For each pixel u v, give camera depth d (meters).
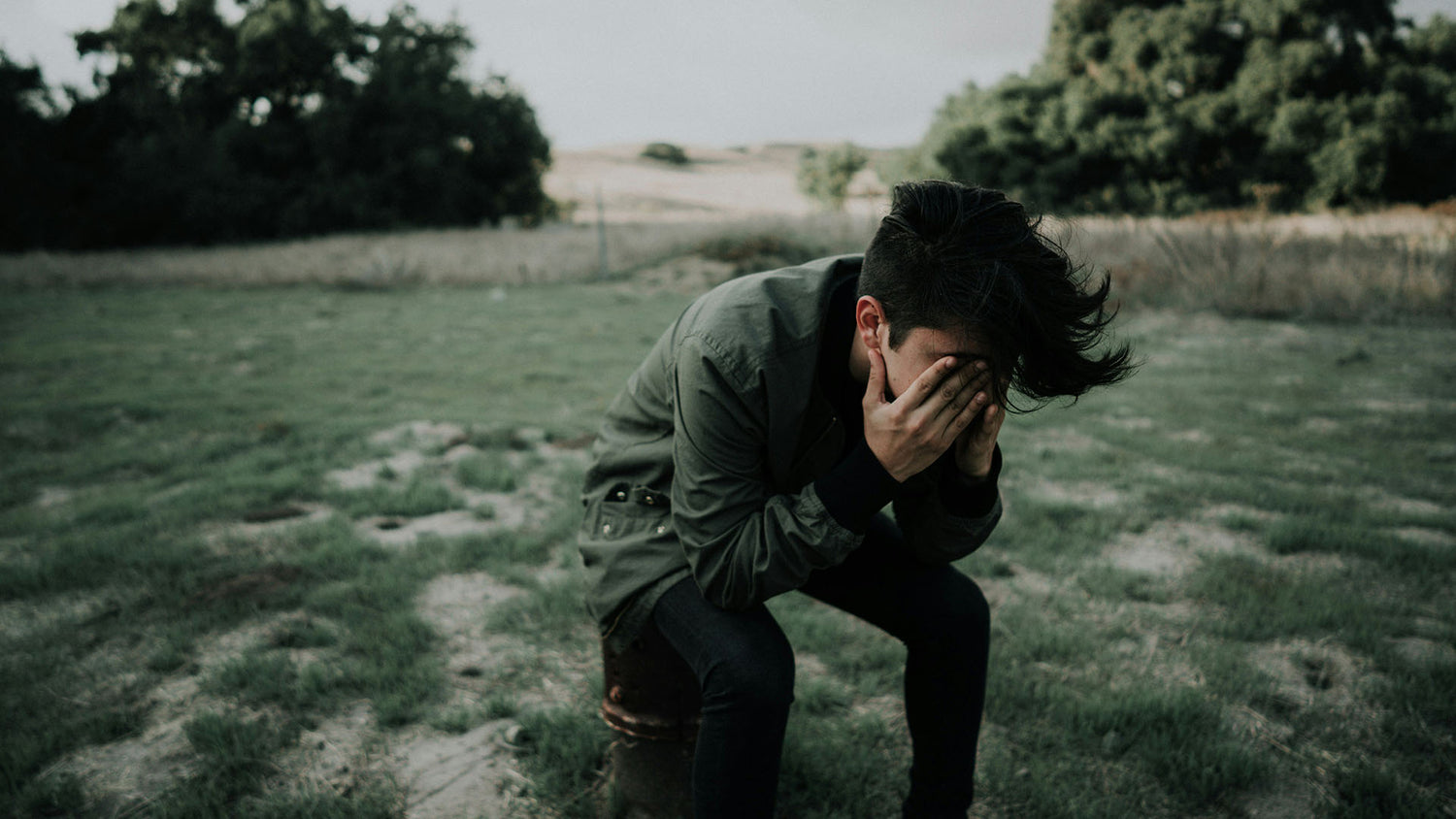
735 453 1.27
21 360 8.36
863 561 1.55
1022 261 1.00
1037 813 1.82
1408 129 33.47
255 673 2.35
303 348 9.25
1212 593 2.84
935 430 1.11
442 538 3.45
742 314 1.29
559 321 11.50
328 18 40.53
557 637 2.62
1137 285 11.41
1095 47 39.03
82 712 2.20
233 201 35.75
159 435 5.27
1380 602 2.75
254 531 3.54
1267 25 35.97
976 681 1.53
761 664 1.26
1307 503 3.71
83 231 33.56
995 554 3.27
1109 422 5.53
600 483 1.58
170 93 43.62
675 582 1.39
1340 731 2.06
